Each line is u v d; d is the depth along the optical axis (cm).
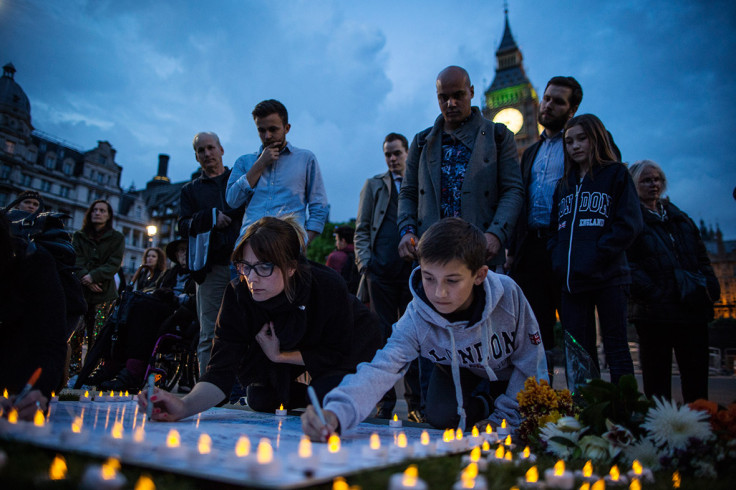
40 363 205
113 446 134
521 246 379
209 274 422
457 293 207
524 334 247
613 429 176
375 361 222
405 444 167
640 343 398
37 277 213
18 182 5019
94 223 568
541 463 170
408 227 381
